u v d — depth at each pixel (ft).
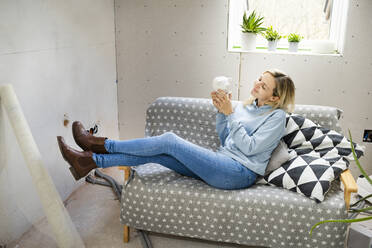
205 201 5.97
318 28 9.80
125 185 6.30
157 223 6.27
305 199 5.78
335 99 9.10
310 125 6.81
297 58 9.00
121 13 9.64
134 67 10.02
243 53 9.31
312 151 6.56
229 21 9.23
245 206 5.86
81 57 8.21
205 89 9.86
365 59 8.63
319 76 9.02
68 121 7.82
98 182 8.75
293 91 6.29
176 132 7.79
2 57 5.80
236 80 9.60
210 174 6.06
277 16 9.92
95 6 8.66
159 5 9.39
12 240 5.97
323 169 5.99
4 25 5.79
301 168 6.12
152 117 7.89
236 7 9.87
